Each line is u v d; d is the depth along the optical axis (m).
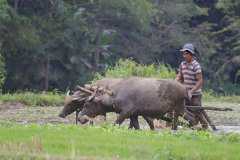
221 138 33.66
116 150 28.98
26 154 27.58
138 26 150.12
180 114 43.50
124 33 151.38
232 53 161.12
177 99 42.97
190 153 28.89
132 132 35.56
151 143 30.91
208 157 28.67
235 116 66.88
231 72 160.50
